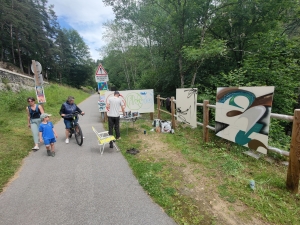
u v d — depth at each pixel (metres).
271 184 2.85
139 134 5.93
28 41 29.22
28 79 16.67
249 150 4.18
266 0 9.39
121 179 3.17
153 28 11.55
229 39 11.09
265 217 2.19
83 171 3.50
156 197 2.61
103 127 7.18
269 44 7.92
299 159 2.49
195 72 10.02
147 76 15.95
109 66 28.89
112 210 2.38
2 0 23.00
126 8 10.90
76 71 47.09
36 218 2.25
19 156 4.21
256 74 7.27
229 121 3.98
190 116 5.82
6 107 9.39
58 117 9.40
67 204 2.52
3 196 2.73
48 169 3.61
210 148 4.54
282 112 7.17
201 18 9.89
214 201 2.50
